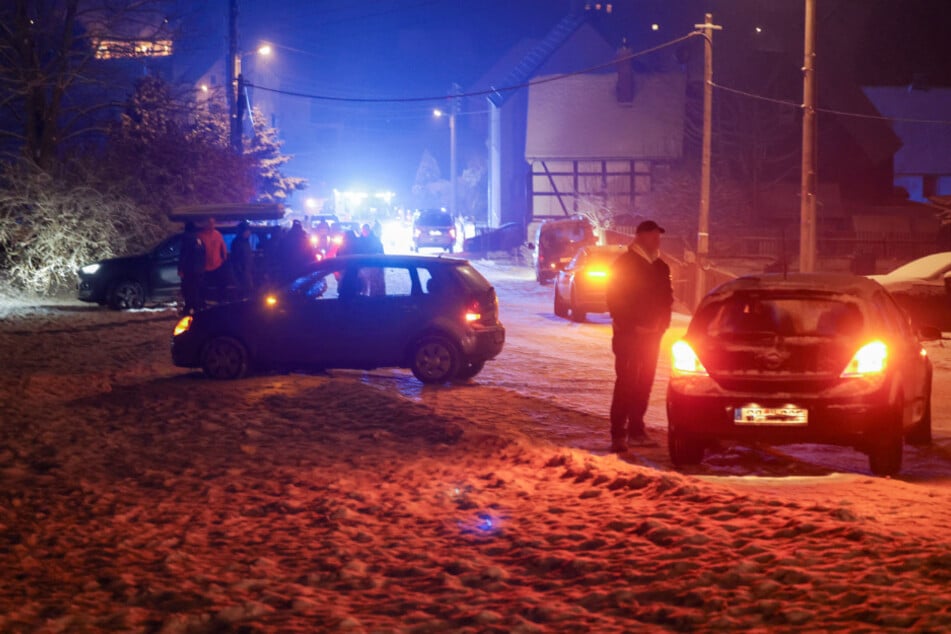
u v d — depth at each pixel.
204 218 30.94
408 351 17.02
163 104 45.97
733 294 10.93
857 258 45.22
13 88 37.66
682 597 6.17
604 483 9.76
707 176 35.12
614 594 6.29
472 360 17.19
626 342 11.98
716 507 8.29
